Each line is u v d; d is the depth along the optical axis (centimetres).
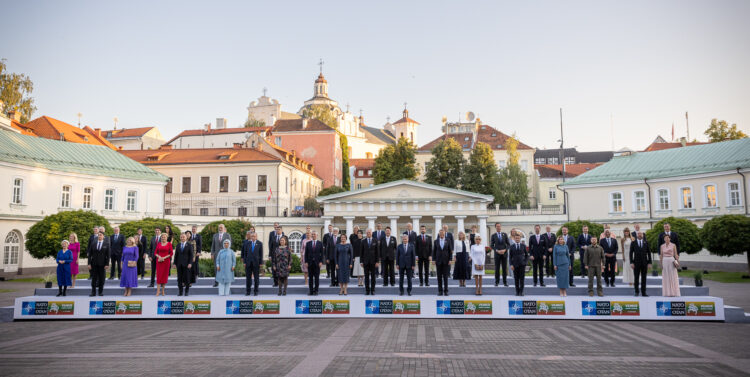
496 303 1789
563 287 1856
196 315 1828
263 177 5997
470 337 1419
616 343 1330
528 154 8269
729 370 1037
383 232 2130
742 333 1488
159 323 1727
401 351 1223
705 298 1741
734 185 4191
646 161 5041
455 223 5347
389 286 2094
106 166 4734
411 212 5219
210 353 1205
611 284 2064
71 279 1989
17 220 3847
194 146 8531
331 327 1602
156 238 2134
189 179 6094
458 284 2225
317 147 7969
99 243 1959
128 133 9044
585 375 994
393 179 6706
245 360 1127
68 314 1839
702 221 4394
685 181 4534
